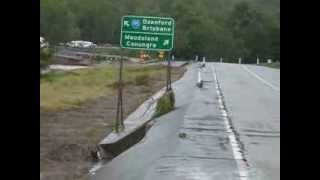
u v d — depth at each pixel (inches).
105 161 583.8
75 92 1293.1
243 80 1795.0
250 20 6023.6
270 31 5871.1
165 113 900.0
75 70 2028.8
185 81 1649.9
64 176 497.4
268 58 5836.6
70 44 4138.8
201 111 919.7
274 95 1286.9
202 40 5423.2
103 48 4259.4
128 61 2886.3
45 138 673.0
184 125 742.5
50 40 3503.9
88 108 1016.2
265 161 517.3
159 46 810.8
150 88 1428.4
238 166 492.1
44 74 1467.8
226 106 1014.4
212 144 604.7
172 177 447.2
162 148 577.3
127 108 1023.0
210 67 2684.5
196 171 469.1
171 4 5674.2
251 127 749.3
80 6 5009.8
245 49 5816.9
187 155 537.3
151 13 5442.9
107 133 724.0
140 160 528.4
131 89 1413.6
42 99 1109.1
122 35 780.6
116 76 1804.9
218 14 6491.1
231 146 597.3
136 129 710.5
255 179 442.0
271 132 705.0
